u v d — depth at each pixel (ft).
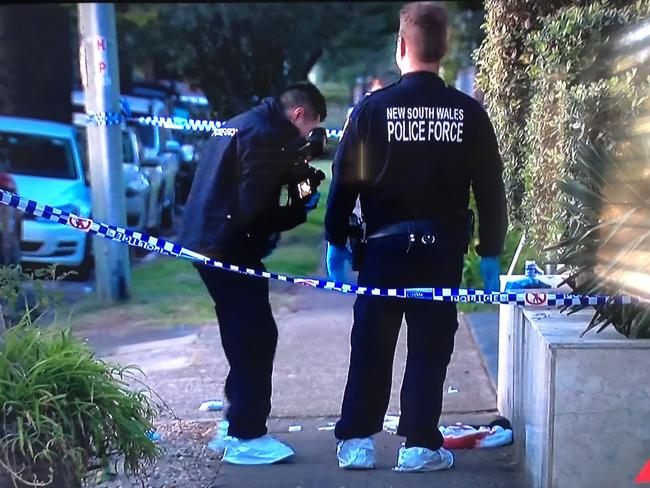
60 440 9.39
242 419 13.79
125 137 37.91
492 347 21.29
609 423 11.23
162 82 52.65
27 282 12.26
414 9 12.54
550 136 13.97
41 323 11.70
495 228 12.93
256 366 13.75
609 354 11.13
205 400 17.52
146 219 37.81
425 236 12.51
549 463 11.37
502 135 16.29
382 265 12.71
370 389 13.24
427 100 12.37
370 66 65.21
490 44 17.01
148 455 10.77
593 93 12.39
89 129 28.07
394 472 13.41
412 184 12.41
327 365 20.04
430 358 13.07
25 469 9.52
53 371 10.00
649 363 11.09
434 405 13.20
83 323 24.97
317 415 16.52
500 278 14.83
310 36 57.93
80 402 9.90
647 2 13.58
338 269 13.57
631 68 12.96
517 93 16.08
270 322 13.85
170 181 41.47
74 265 30.27
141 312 26.35
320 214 38.93
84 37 27.68
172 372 19.70
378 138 12.37
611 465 11.31
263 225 13.48
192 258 12.89
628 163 11.30
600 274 11.50
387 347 13.16
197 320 25.22
